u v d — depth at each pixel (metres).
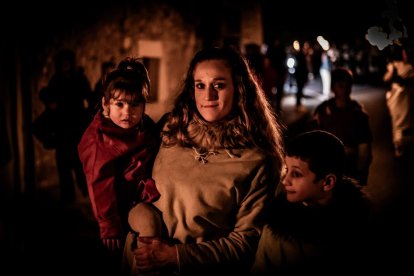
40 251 4.40
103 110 2.12
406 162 7.04
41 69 6.43
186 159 2.00
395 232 4.36
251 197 1.94
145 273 1.92
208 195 1.92
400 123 7.06
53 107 5.52
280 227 1.84
